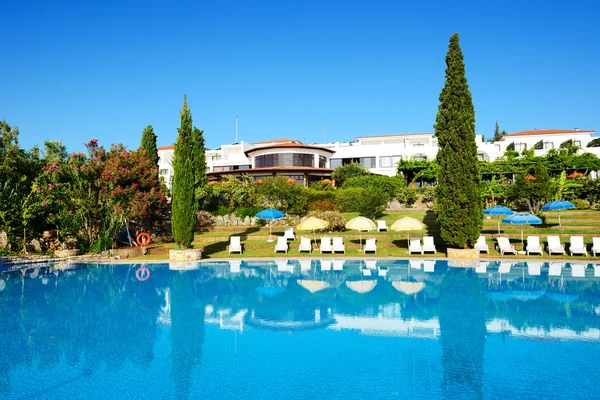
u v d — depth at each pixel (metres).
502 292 13.02
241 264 19.48
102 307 11.64
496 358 7.62
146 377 6.93
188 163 21.30
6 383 6.73
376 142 59.78
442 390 6.39
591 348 8.06
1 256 20.48
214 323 9.99
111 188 23.19
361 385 6.59
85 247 23.02
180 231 21.03
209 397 6.23
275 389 6.48
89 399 6.18
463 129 20.09
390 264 18.95
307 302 11.99
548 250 20.42
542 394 6.25
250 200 33.41
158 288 14.22
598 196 34.56
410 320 10.07
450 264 18.61
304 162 49.59
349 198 34.81
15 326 9.82
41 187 21.98
